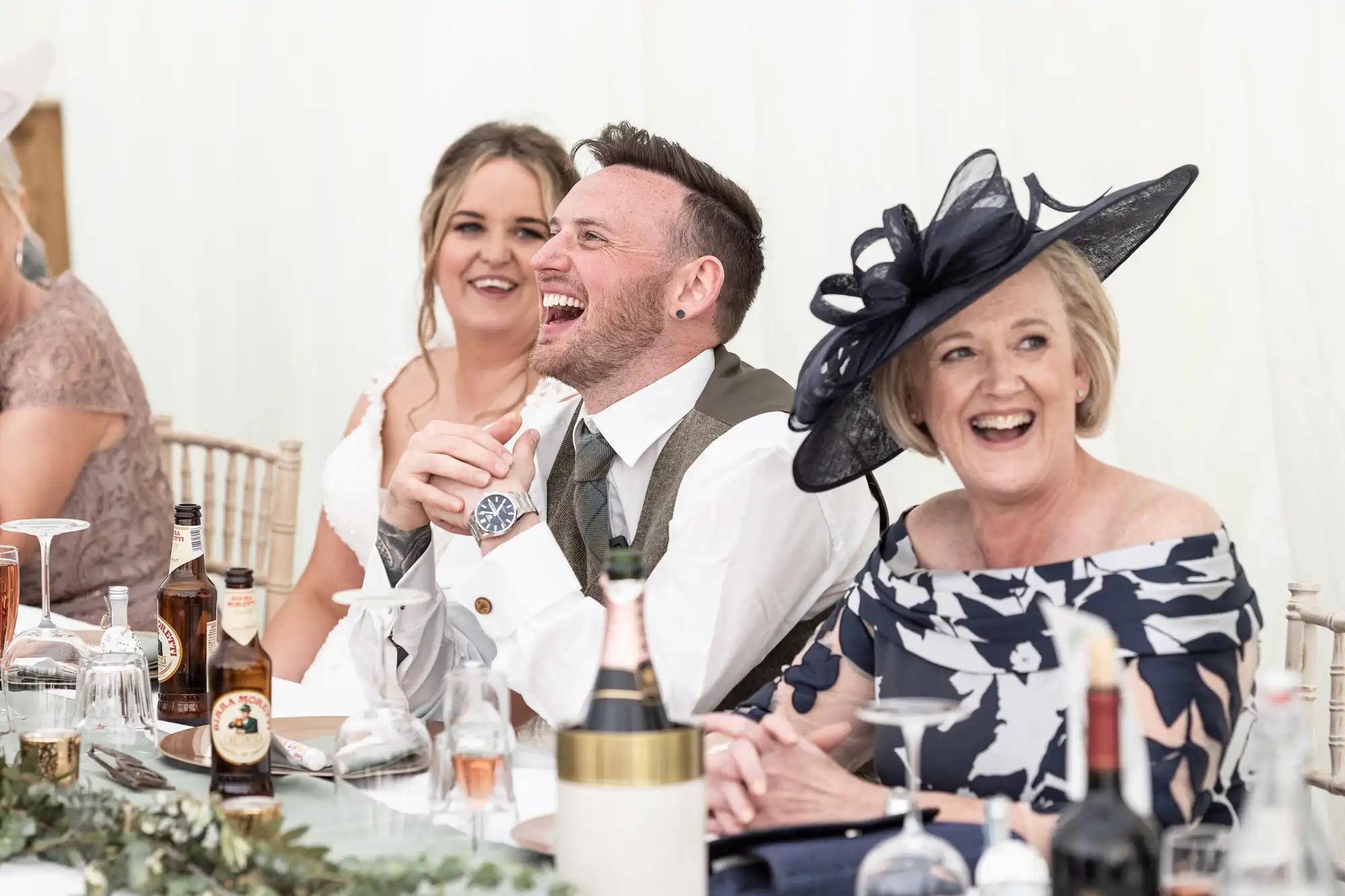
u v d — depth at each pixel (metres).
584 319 2.75
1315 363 3.36
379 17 5.25
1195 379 3.62
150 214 5.83
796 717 2.23
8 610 2.61
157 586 4.20
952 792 1.97
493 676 1.81
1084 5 3.64
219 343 5.74
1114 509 1.99
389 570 2.63
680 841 1.51
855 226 4.15
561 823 1.53
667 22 4.46
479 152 3.97
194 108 5.70
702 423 2.73
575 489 2.83
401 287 5.36
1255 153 3.41
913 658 2.04
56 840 1.67
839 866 1.62
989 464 1.99
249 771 1.96
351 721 1.92
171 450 4.84
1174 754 1.79
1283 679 1.24
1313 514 3.38
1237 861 1.24
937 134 3.93
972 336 1.98
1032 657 1.93
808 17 4.14
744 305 2.84
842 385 2.07
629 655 1.53
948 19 3.90
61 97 5.95
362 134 5.36
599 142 2.82
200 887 1.49
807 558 2.65
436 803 1.83
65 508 4.06
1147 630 1.84
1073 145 3.69
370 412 4.09
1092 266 2.24
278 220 5.59
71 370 4.04
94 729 2.30
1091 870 1.26
